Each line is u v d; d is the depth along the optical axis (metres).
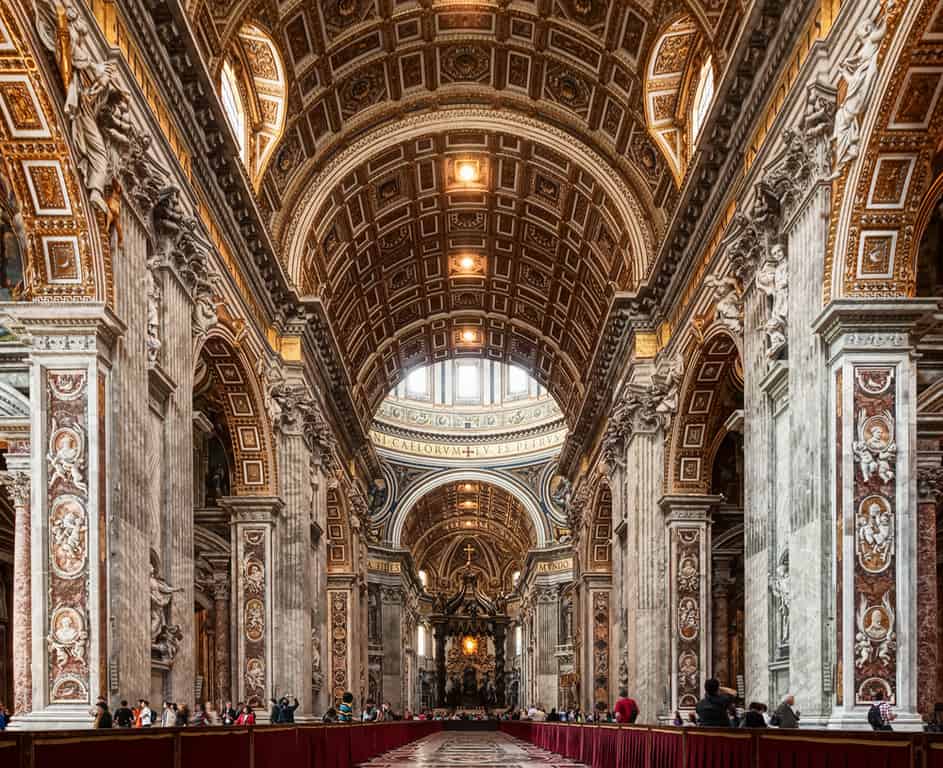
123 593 13.67
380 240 33.59
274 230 26.64
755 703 13.99
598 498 37.22
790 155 14.60
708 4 19.84
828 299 13.77
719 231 20.12
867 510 13.18
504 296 40.03
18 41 11.59
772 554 16.14
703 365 22.64
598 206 29.20
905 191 13.21
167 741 8.54
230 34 19.38
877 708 12.55
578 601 43.31
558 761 23.89
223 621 25.86
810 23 14.65
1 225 15.73
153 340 15.51
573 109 27.67
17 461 14.86
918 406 16.05
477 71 27.55
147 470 15.04
